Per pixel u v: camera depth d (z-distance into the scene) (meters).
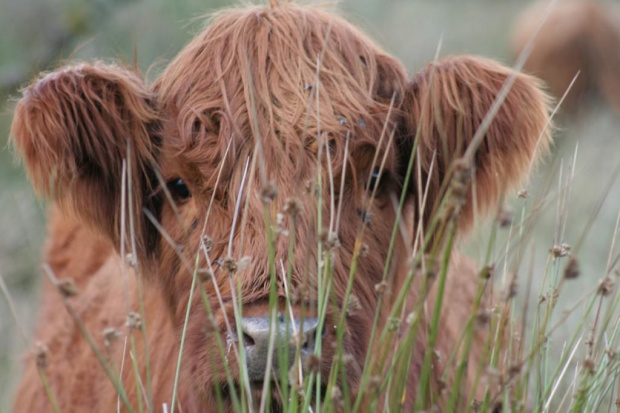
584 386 5.00
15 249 11.26
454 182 4.33
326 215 5.64
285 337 4.93
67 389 7.06
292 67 5.99
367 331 5.66
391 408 4.85
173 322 6.30
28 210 11.61
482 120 6.09
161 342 6.38
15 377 9.23
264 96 5.88
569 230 12.27
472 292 7.71
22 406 7.59
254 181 5.62
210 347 5.15
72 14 12.78
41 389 7.36
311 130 5.75
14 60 12.99
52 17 13.39
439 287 4.57
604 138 16.48
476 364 7.16
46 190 6.18
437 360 5.58
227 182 5.73
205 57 6.16
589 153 14.91
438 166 6.23
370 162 5.91
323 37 6.14
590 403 5.32
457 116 6.10
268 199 4.74
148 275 6.46
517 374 4.84
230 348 5.26
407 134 6.21
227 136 5.79
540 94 6.23
